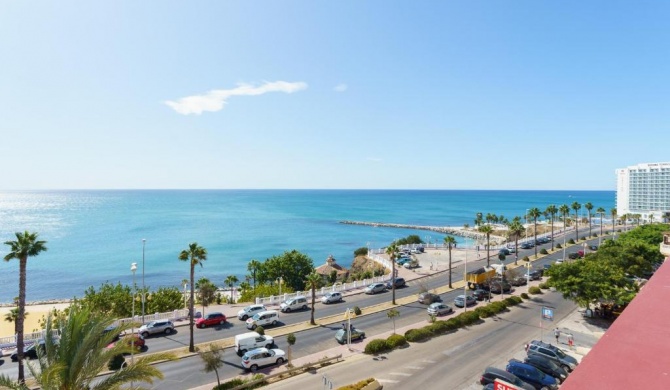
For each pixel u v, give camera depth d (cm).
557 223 18212
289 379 3356
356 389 2953
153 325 4619
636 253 5862
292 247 15412
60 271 11519
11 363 3803
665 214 15662
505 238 13862
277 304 6144
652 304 1054
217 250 14650
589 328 4569
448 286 7044
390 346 4062
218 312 5278
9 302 8688
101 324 1878
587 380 650
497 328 4678
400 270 8594
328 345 4253
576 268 4891
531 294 6291
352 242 16738
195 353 4003
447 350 3984
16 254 3275
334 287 6912
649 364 691
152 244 15662
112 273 11288
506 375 3011
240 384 3188
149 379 1917
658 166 18162
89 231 19350
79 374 1789
